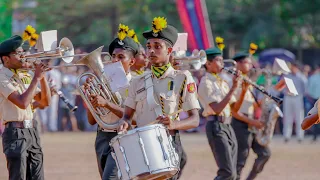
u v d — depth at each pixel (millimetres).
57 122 45250
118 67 15266
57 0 63719
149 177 13898
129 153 13805
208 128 19938
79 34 64312
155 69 14914
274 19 61719
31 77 17297
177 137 15539
